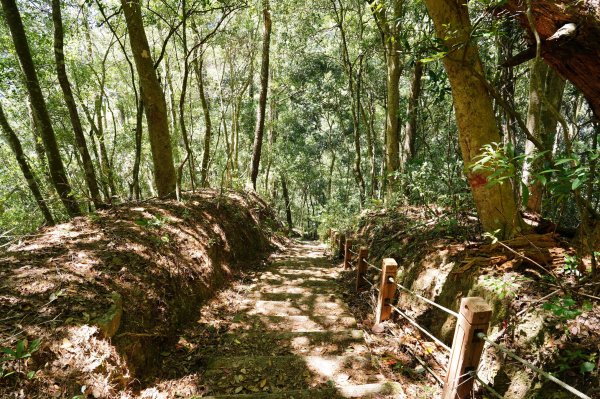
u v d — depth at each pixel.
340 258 8.33
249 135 20.34
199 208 6.53
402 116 9.09
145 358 3.02
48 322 2.56
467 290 3.34
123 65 15.80
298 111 20.97
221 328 4.09
